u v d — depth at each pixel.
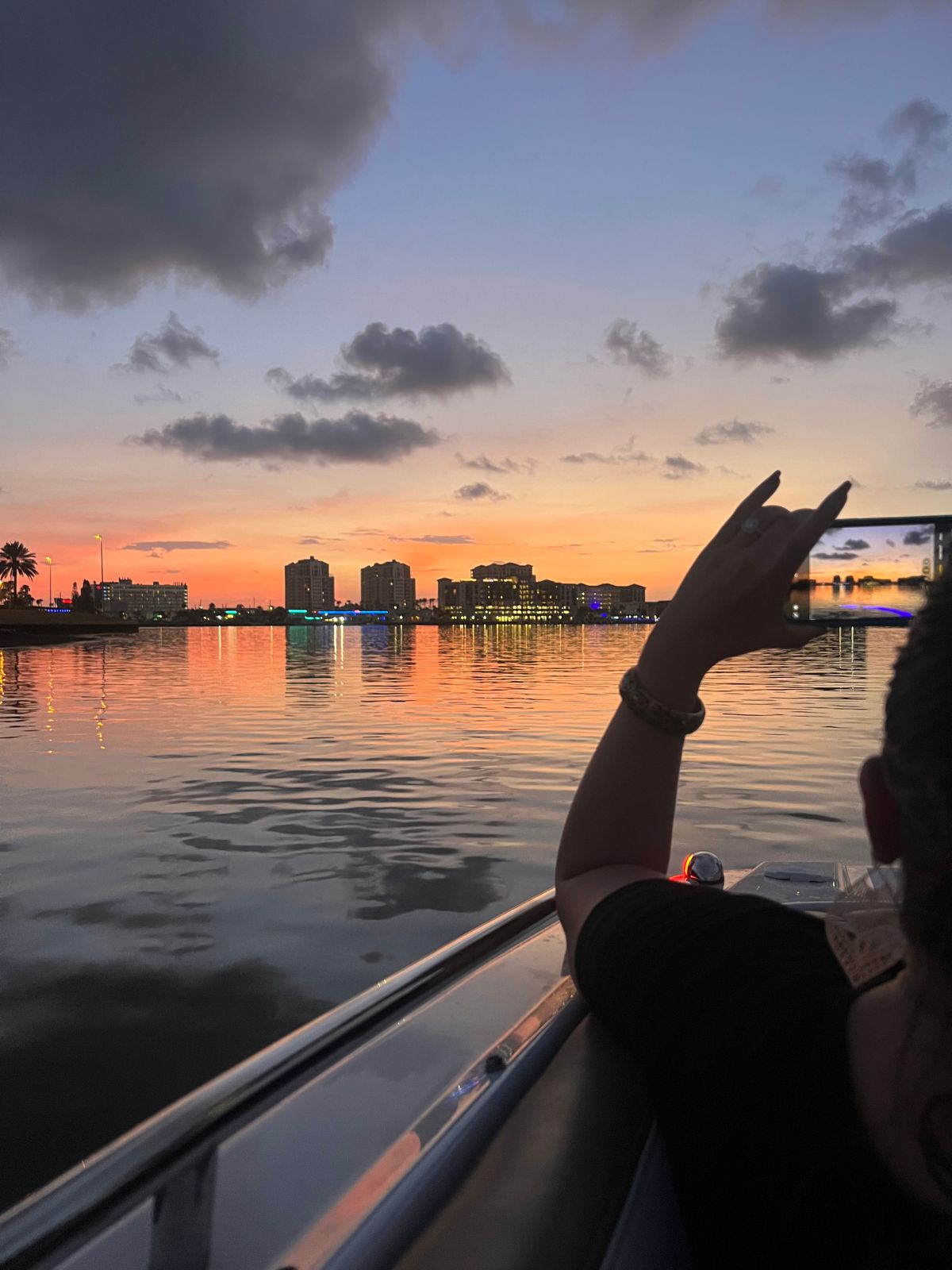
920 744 0.40
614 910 0.73
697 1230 0.61
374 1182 0.66
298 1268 0.57
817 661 36.72
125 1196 0.53
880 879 0.54
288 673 33.31
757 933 0.63
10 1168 2.50
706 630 0.65
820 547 0.54
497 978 1.12
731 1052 0.56
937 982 0.42
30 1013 3.55
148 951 4.24
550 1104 0.78
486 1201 0.65
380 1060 0.87
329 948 4.27
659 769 0.76
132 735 13.71
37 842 6.48
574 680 27.86
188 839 6.57
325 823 7.10
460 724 15.05
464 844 6.39
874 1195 0.46
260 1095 0.69
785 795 8.17
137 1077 3.03
